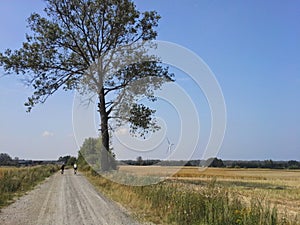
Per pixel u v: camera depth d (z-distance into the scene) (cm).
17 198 1695
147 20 3097
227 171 6019
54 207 1364
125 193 1595
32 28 3041
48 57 3052
